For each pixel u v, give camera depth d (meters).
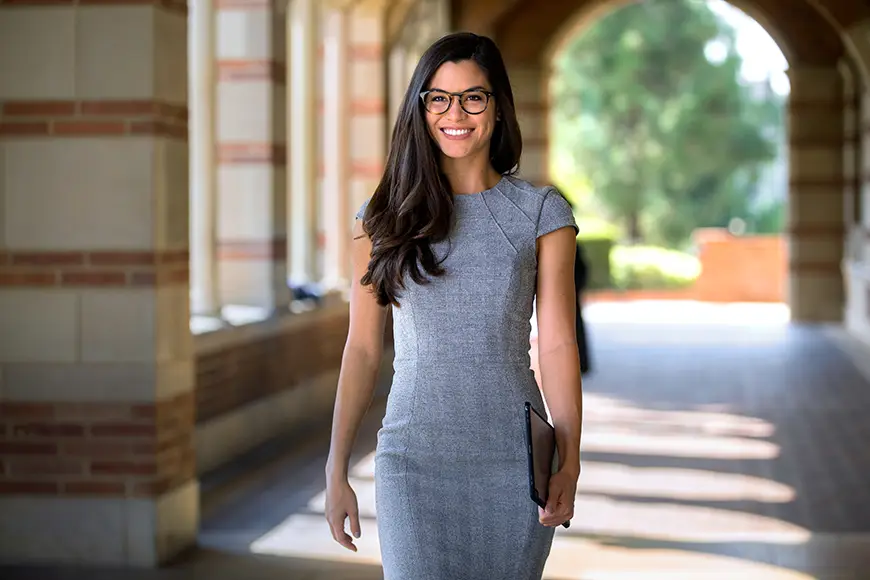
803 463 10.01
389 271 3.47
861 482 9.24
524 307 3.52
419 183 3.50
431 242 3.49
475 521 3.47
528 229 3.52
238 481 9.29
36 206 6.87
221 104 11.20
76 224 6.85
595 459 10.23
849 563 7.02
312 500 8.60
